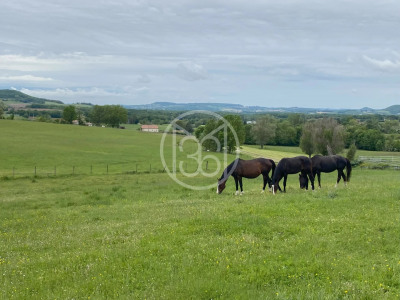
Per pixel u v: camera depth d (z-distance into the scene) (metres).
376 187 23.14
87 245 13.12
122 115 139.50
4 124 107.12
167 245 12.13
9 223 18.36
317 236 12.35
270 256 10.69
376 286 8.76
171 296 8.39
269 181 24.05
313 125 81.25
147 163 58.19
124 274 9.94
